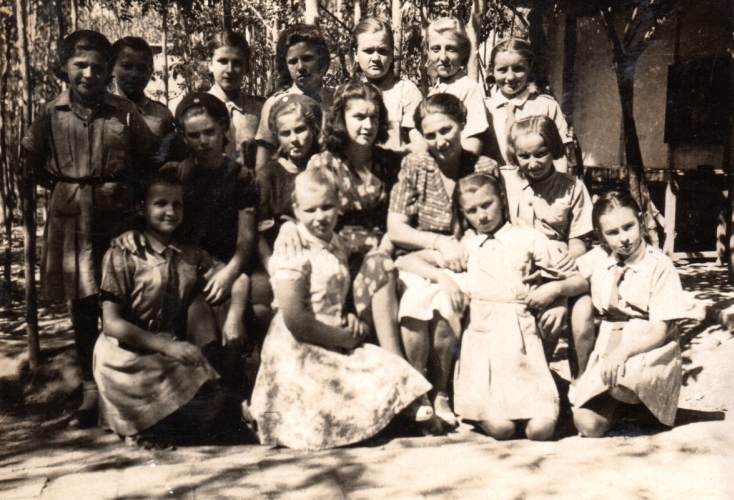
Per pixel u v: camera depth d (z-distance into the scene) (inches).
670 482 100.6
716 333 182.9
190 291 117.1
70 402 129.6
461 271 121.0
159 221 113.9
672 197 256.1
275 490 97.8
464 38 138.4
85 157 122.0
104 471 103.7
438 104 121.0
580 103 214.7
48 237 123.9
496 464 106.7
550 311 119.0
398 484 99.7
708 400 141.5
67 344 149.6
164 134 124.8
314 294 112.0
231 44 132.4
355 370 113.9
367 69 135.9
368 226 125.5
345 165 123.1
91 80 120.4
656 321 116.8
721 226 255.9
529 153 124.0
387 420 112.3
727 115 246.1
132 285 113.6
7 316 169.9
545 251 119.2
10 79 153.9
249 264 120.3
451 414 123.4
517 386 116.0
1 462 106.3
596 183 197.6
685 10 230.4
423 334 118.5
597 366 117.5
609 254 120.6
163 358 112.1
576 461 107.9
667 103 257.8
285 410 113.0
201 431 114.8
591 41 209.3
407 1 178.4
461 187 120.2
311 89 131.8
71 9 143.1
